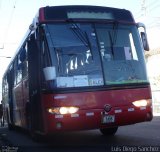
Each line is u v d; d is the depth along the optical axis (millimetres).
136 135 13070
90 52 10461
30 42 11914
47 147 10961
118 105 10250
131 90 10461
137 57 10938
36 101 11391
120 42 10883
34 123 12062
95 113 10055
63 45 10375
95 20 10836
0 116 28438
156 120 22688
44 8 10742
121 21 11125
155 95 42281
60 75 10094
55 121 9922
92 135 13781
